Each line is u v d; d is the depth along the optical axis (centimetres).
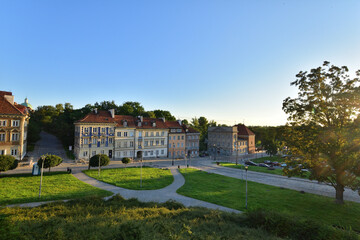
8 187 2645
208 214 1719
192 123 10338
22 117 4391
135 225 1090
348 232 1271
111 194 2611
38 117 8325
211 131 8712
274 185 3397
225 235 1223
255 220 1531
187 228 1241
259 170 4753
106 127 5572
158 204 2134
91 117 5447
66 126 6844
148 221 1401
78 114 7075
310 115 2483
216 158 7119
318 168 2409
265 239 1201
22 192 2483
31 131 6275
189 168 4866
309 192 2998
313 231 1288
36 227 1192
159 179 3562
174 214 1697
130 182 3259
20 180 3014
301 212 2181
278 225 1381
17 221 1279
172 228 1243
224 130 8144
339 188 2458
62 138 6912
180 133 7194
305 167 2459
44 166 3419
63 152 5847
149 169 4469
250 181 3644
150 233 1103
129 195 2633
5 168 3058
